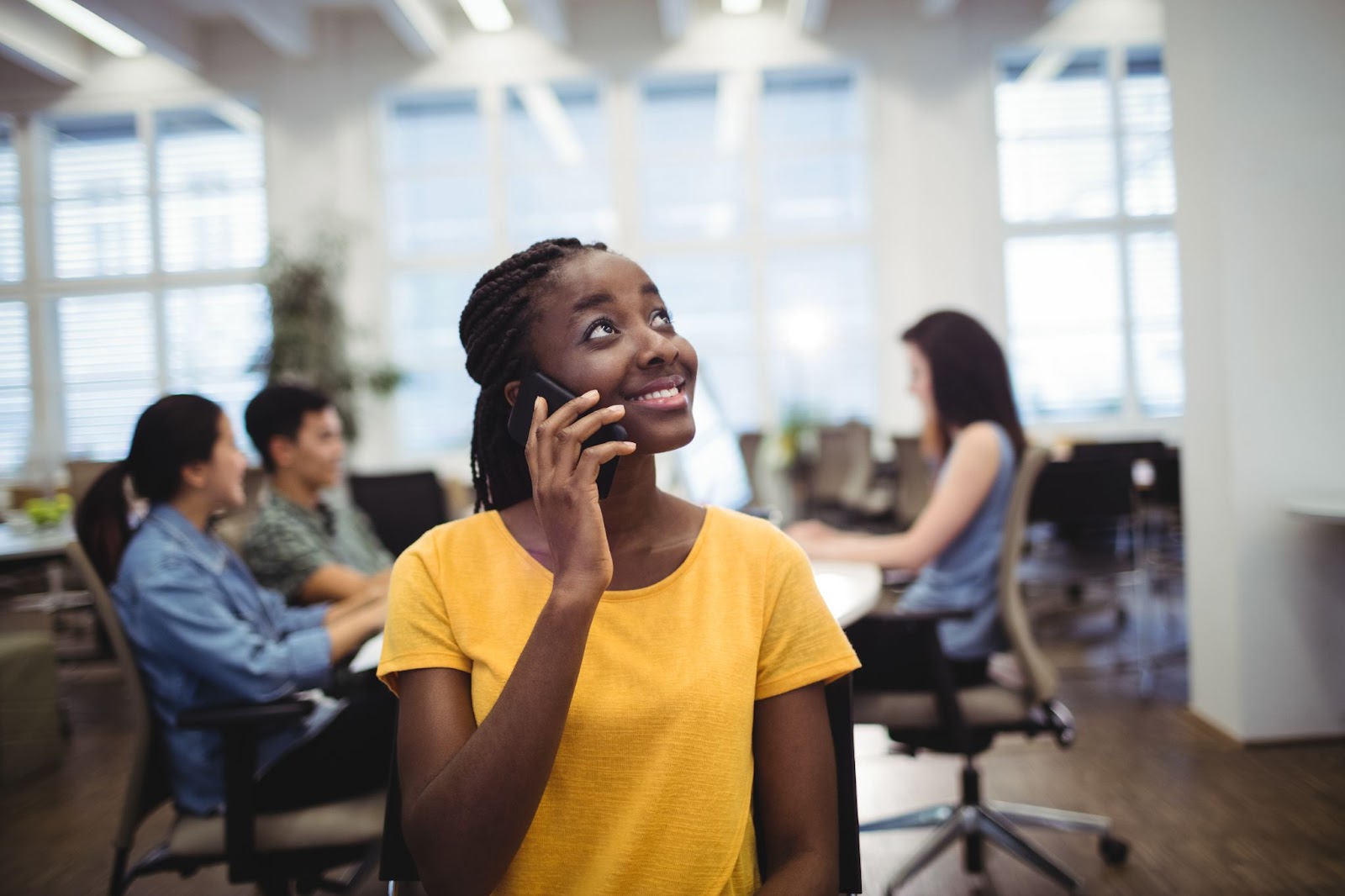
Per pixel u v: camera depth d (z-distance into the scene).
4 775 3.01
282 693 1.47
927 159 8.02
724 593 0.77
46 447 8.21
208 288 8.24
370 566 2.44
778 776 0.76
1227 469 2.81
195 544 1.56
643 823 0.70
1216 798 2.41
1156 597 5.15
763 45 8.15
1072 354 8.06
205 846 1.40
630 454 0.75
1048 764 2.72
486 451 0.86
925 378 2.03
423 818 0.66
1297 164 2.77
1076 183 8.06
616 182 8.27
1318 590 2.77
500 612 0.75
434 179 8.41
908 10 8.02
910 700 1.84
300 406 2.08
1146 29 7.98
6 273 8.27
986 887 2.00
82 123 8.39
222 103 8.23
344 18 8.22
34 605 5.04
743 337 8.34
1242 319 2.78
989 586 1.88
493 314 0.80
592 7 8.16
